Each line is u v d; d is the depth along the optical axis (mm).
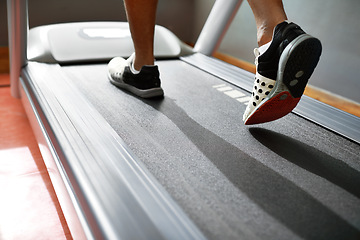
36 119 1175
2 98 1764
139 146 954
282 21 896
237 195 762
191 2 3029
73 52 1764
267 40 921
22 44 1558
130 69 1337
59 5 2488
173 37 2107
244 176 842
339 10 1770
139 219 630
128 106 1248
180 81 1592
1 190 1056
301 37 831
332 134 1134
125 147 924
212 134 1063
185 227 632
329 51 1860
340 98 1841
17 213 968
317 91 1952
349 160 968
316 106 1346
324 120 1223
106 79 1544
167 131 1062
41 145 1117
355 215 725
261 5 909
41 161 1227
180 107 1272
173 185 781
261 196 766
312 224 686
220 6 2037
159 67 1798
